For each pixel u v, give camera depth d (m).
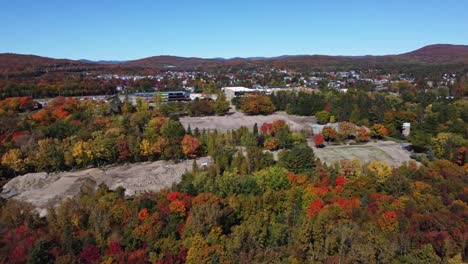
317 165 123.12
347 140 177.12
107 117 181.50
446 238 77.62
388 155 154.25
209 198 95.81
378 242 77.06
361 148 164.50
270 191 98.00
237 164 124.06
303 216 91.94
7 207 96.94
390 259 74.25
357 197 99.31
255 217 90.31
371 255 74.25
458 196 97.19
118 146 148.75
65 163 145.25
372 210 90.50
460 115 190.88
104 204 94.50
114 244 79.94
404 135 181.88
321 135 170.50
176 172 138.25
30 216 93.38
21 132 166.38
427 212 88.56
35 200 118.44
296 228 86.88
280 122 174.38
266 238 84.94
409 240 78.56
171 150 150.38
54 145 148.50
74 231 86.25
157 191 120.38
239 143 162.75
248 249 80.56
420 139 154.25
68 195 121.75
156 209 92.00
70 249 78.19
